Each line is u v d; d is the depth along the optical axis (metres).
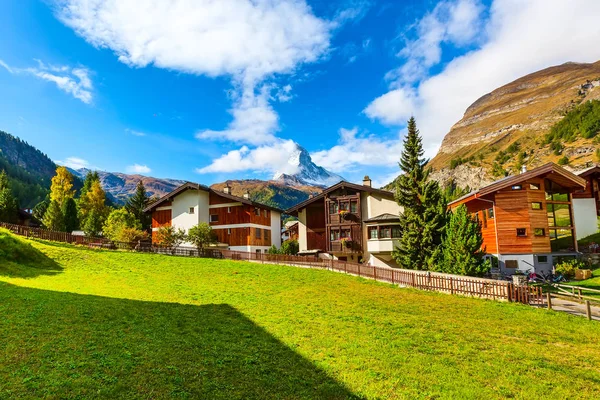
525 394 9.62
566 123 171.75
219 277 28.44
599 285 26.44
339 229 43.75
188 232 48.75
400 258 36.69
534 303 20.62
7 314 13.95
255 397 8.84
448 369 11.13
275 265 34.97
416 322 16.52
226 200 53.50
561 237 43.84
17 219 60.94
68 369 9.55
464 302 20.95
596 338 14.59
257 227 54.25
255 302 20.06
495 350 12.99
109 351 11.06
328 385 9.72
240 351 12.05
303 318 16.77
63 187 82.81
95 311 15.59
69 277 25.16
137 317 15.38
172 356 11.06
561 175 33.75
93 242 39.78
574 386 10.20
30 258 28.31
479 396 9.45
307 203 46.59
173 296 21.17
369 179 44.72
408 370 10.98
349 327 15.46
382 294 23.02
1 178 83.94
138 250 40.91
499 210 34.78
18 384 8.53
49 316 14.17
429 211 35.47
